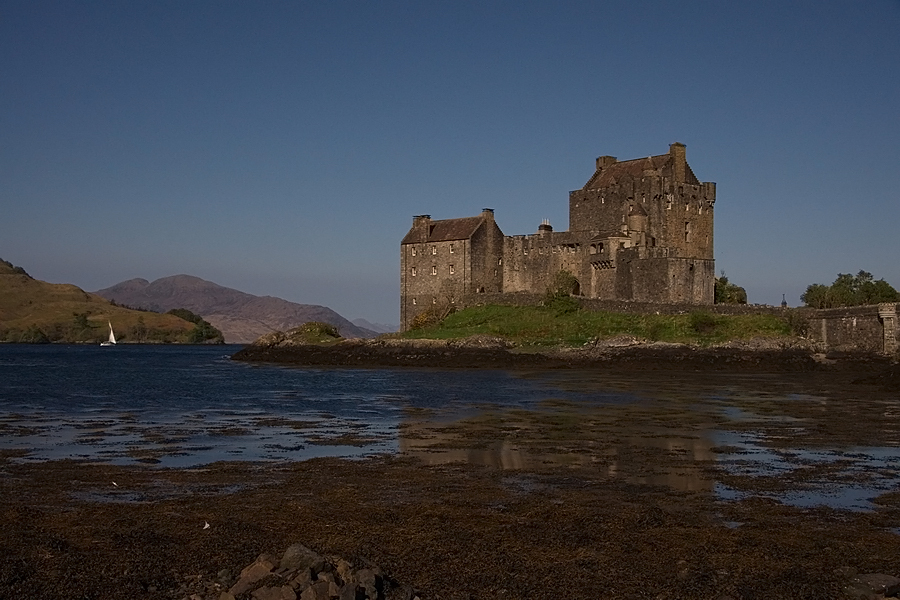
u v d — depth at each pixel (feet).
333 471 109.40
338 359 389.80
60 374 335.67
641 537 77.00
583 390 229.04
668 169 431.84
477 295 433.89
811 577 67.00
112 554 71.00
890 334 300.20
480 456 121.39
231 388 251.80
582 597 63.41
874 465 114.62
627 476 106.32
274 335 451.94
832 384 247.29
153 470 110.52
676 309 364.58
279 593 59.16
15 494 95.25
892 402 195.62
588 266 422.41
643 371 306.14
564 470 110.32
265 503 90.33
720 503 91.25
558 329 368.07
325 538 75.92
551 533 78.07
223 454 124.16
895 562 70.69
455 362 348.79
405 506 88.79
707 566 69.51
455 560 70.54
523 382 260.83
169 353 651.66
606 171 456.86
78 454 124.57
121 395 228.43
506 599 63.00
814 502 92.12
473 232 449.89
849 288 464.65
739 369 306.35
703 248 440.04
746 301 438.81
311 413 179.11
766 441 135.44
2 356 548.31
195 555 71.00
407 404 195.93
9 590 63.10
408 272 474.49
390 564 69.36
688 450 126.72
